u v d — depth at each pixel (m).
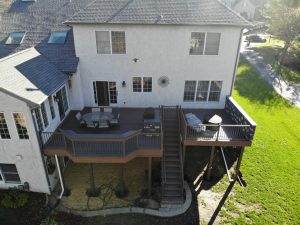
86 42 15.57
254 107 24.81
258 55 43.34
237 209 13.16
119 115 16.47
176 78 16.61
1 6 22.33
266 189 14.48
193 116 15.07
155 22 14.50
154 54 15.85
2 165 13.27
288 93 28.23
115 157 12.43
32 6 19.67
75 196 13.81
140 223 12.39
